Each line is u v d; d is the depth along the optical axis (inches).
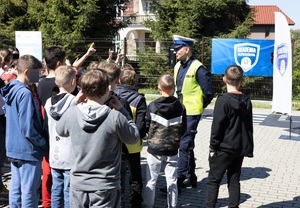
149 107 173.5
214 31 784.3
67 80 148.4
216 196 164.9
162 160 175.5
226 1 757.9
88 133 113.3
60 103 145.0
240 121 159.5
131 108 171.0
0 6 884.6
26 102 140.0
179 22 775.1
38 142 144.3
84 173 114.3
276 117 479.8
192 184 217.9
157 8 795.4
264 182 231.0
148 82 723.4
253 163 272.5
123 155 176.7
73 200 116.6
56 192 155.6
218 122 157.2
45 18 845.2
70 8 811.4
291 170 256.7
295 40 632.4
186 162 211.5
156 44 793.6
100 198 113.4
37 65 150.7
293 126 418.6
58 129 120.1
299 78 618.5
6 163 257.0
